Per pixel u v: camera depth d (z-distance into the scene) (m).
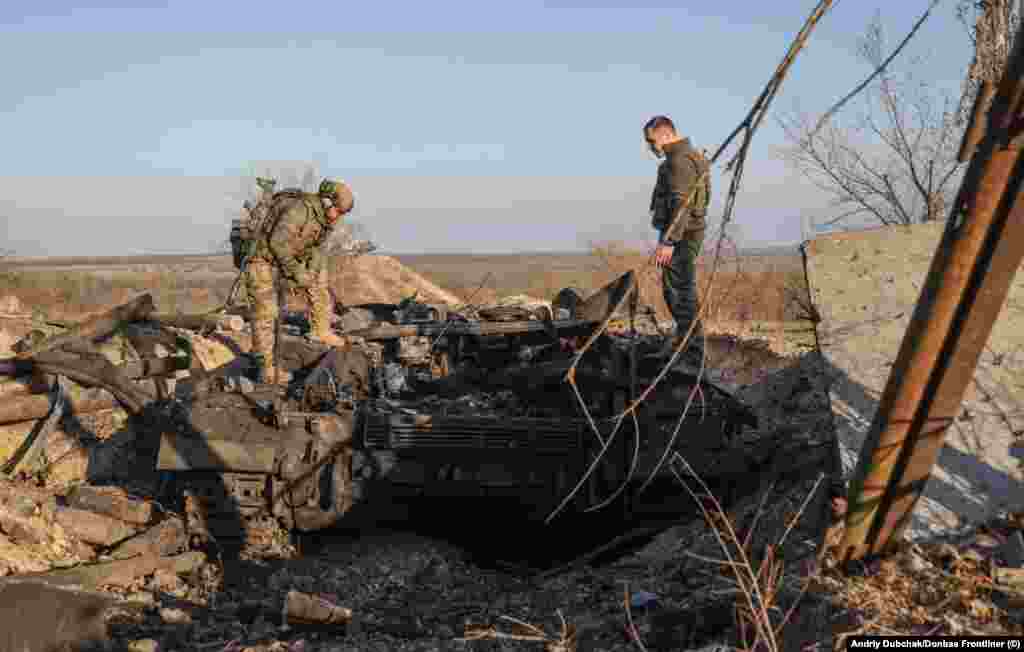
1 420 9.12
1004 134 4.01
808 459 7.31
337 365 9.48
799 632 4.55
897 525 4.87
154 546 7.53
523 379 9.24
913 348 4.46
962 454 5.46
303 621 6.07
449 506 8.21
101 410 10.16
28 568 6.84
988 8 7.71
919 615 4.40
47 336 10.69
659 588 6.03
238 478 8.05
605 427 8.00
